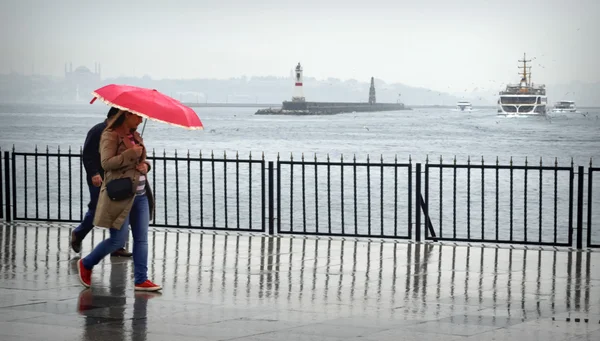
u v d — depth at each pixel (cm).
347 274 1139
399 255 1292
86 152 1189
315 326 843
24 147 9075
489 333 817
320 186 4150
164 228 1562
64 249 1314
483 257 1280
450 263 1228
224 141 11506
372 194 3844
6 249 1306
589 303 968
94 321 851
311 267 1189
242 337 793
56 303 937
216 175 4609
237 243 1394
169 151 8512
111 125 983
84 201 3534
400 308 934
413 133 14950
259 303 955
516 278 1120
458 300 980
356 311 917
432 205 3509
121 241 1016
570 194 1387
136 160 979
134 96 961
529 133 15288
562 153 8938
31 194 3744
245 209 3288
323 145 10394
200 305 940
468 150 9506
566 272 1166
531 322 867
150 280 1081
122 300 960
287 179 4438
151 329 820
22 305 923
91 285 1047
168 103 976
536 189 4122
